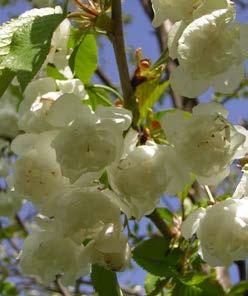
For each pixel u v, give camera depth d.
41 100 0.45
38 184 0.44
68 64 0.49
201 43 0.43
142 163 0.43
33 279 1.23
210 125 0.44
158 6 0.44
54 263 0.47
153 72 0.51
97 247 0.44
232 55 0.43
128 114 0.43
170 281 0.54
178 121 0.44
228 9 0.43
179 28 0.44
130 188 0.43
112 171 0.43
